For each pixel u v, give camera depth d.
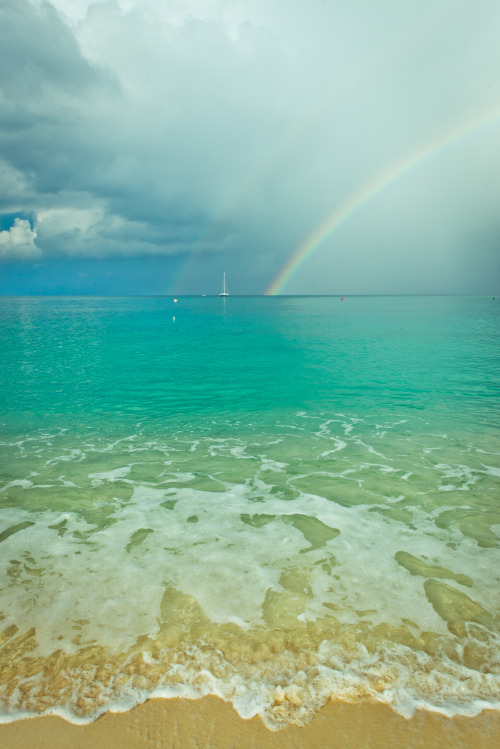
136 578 4.69
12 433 10.59
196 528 5.86
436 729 2.97
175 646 3.70
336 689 3.28
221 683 3.34
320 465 8.30
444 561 5.04
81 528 5.87
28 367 21.77
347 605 4.23
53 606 4.22
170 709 3.13
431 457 8.71
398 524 5.97
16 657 3.57
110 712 3.10
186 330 46.22
